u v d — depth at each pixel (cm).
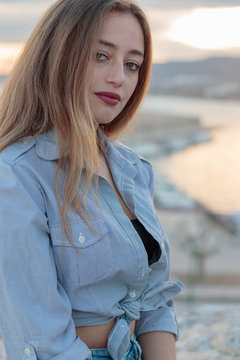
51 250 151
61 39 155
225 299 1825
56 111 154
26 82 162
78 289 153
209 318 338
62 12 158
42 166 156
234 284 2573
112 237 157
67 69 154
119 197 176
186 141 11175
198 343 291
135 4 166
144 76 185
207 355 273
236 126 14650
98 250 154
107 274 155
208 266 3055
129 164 184
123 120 194
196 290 2322
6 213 147
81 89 155
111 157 181
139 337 187
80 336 158
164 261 177
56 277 149
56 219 153
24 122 160
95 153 155
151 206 183
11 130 161
